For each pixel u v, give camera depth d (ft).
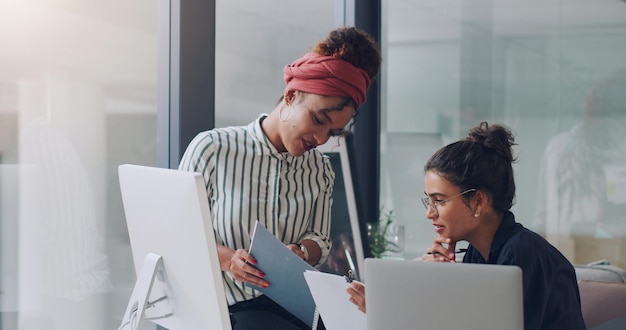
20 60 8.88
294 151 7.76
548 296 6.04
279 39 10.87
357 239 7.68
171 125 9.57
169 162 9.59
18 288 9.09
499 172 6.43
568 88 14.66
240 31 10.29
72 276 9.32
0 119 8.82
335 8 12.12
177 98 9.44
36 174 9.05
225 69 10.12
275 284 6.73
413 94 13.61
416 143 13.67
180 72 9.37
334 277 5.93
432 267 5.19
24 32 8.89
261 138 7.83
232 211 7.73
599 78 14.94
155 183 6.10
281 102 7.93
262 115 8.07
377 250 10.91
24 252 9.07
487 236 6.52
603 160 14.99
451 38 13.78
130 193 6.53
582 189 14.78
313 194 8.18
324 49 7.63
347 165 7.68
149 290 6.13
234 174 7.75
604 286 8.10
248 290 7.68
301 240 8.16
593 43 14.84
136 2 9.39
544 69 14.43
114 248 9.54
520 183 14.19
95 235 9.41
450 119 13.88
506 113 14.16
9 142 8.88
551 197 14.52
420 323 5.26
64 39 9.07
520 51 14.26
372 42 7.85
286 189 7.99
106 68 9.28
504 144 6.55
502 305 5.02
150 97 9.50
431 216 6.64
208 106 9.61
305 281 6.47
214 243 5.70
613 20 14.97
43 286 9.18
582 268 9.40
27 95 8.93
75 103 9.16
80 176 9.25
